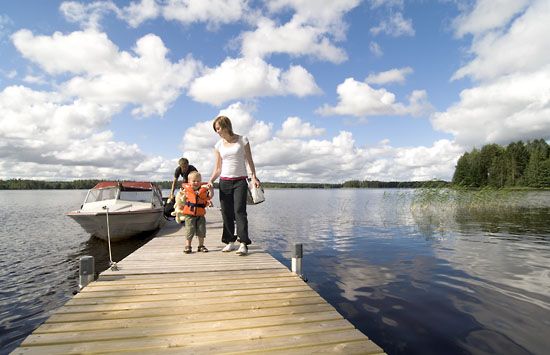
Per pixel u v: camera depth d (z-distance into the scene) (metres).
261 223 16.62
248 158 5.30
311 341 2.39
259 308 3.04
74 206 33.16
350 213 21.81
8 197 64.06
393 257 7.99
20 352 2.18
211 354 2.19
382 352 2.25
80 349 2.24
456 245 9.30
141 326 2.62
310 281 6.03
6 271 7.45
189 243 5.59
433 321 4.13
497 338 3.65
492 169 60.25
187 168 8.05
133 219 9.60
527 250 8.45
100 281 3.89
